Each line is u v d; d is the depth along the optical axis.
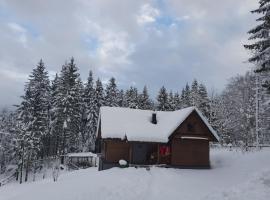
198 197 16.52
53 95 62.56
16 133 56.19
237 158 32.22
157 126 35.56
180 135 33.19
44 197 18.11
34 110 53.97
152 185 21.03
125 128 34.22
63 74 59.00
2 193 28.92
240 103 60.78
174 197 17.06
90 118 63.38
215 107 67.56
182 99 84.19
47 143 63.56
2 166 62.16
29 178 51.81
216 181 22.88
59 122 56.50
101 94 64.81
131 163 33.06
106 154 34.31
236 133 60.78
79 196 17.39
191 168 32.78
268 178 15.44
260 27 22.98
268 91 23.47
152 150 35.25
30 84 56.25
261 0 23.09
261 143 48.78
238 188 14.77
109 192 18.27
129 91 77.00
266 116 43.25
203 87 67.12
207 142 33.91
